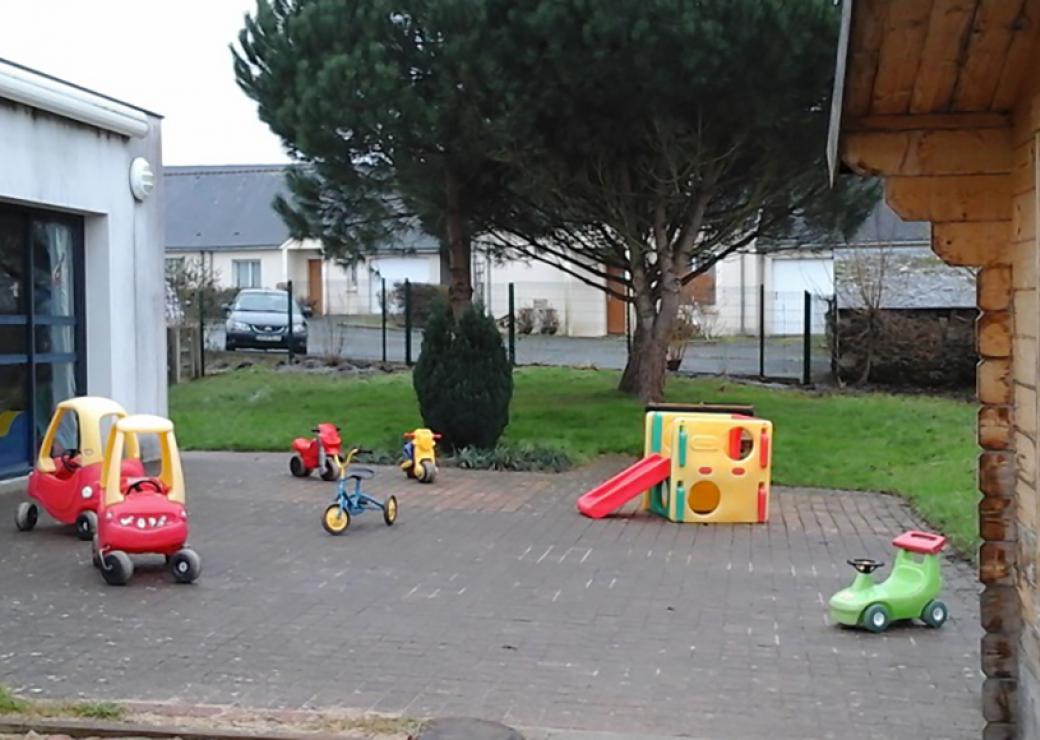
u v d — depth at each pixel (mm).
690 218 17938
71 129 12133
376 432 16031
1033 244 4285
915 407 19250
